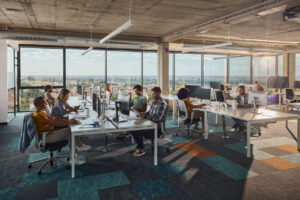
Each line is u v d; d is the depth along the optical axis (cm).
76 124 395
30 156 454
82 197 296
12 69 888
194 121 589
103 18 660
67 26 756
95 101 492
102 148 502
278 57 1395
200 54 1284
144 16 643
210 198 292
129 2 522
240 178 350
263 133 631
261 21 714
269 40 1088
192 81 1271
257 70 1445
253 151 479
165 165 404
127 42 907
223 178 350
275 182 336
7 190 314
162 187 322
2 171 379
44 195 301
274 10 519
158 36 946
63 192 309
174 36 872
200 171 377
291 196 296
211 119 859
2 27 729
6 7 554
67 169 387
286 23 737
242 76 1417
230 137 594
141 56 1141
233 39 1050
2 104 754
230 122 798
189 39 1024
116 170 382
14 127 725
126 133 574
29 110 1016
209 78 1319
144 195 300
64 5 541
